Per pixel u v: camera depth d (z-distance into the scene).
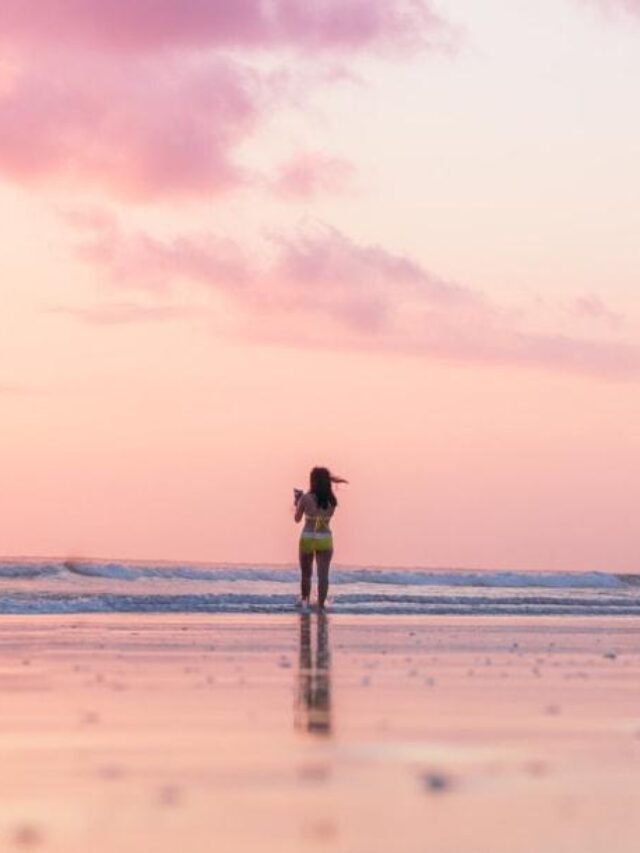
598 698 9.56
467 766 6.40
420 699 9.36
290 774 6.14
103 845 4.66
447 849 4.63
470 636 17.52
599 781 6.00
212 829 4.93
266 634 17.38
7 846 4.61
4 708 8.63
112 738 7.28
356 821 5.09
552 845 4.71
